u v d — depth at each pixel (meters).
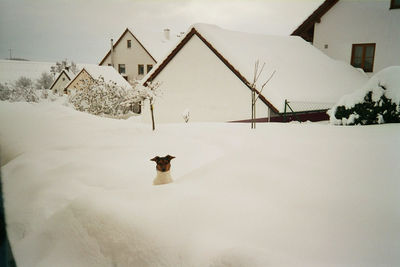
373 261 1.57
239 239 1.90
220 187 2.73
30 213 3.35
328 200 2.29
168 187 2.88
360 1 17.23
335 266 1.55
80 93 21.77
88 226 2.51
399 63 16.27
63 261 2.41
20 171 4.75
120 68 40.91
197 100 15.16
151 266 1.99
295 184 2.63
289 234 1.89
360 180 2.66
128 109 23.89
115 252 2.21
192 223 2.17
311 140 4.75
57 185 3.98
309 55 17.25
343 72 16.64
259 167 3.10
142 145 6.00
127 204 2.60
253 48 15.06
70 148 5.84
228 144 5.76
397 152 3.60
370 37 17.06
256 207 2.27
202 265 1.80
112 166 4.64
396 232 1.81
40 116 8.84
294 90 12.79
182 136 6.73
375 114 7.21
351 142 4.33
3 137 6.92
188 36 14.91
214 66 14.24
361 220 1.98
